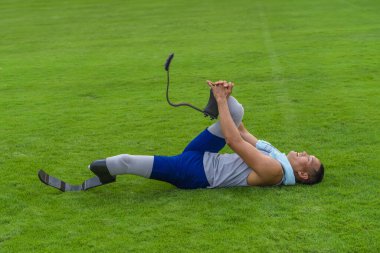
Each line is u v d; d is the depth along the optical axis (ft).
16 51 50.75
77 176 18.83
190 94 31.27
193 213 15.38
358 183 17.33
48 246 13.87
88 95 31.89
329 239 13.82
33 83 35.86
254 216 15.12
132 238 14.11
